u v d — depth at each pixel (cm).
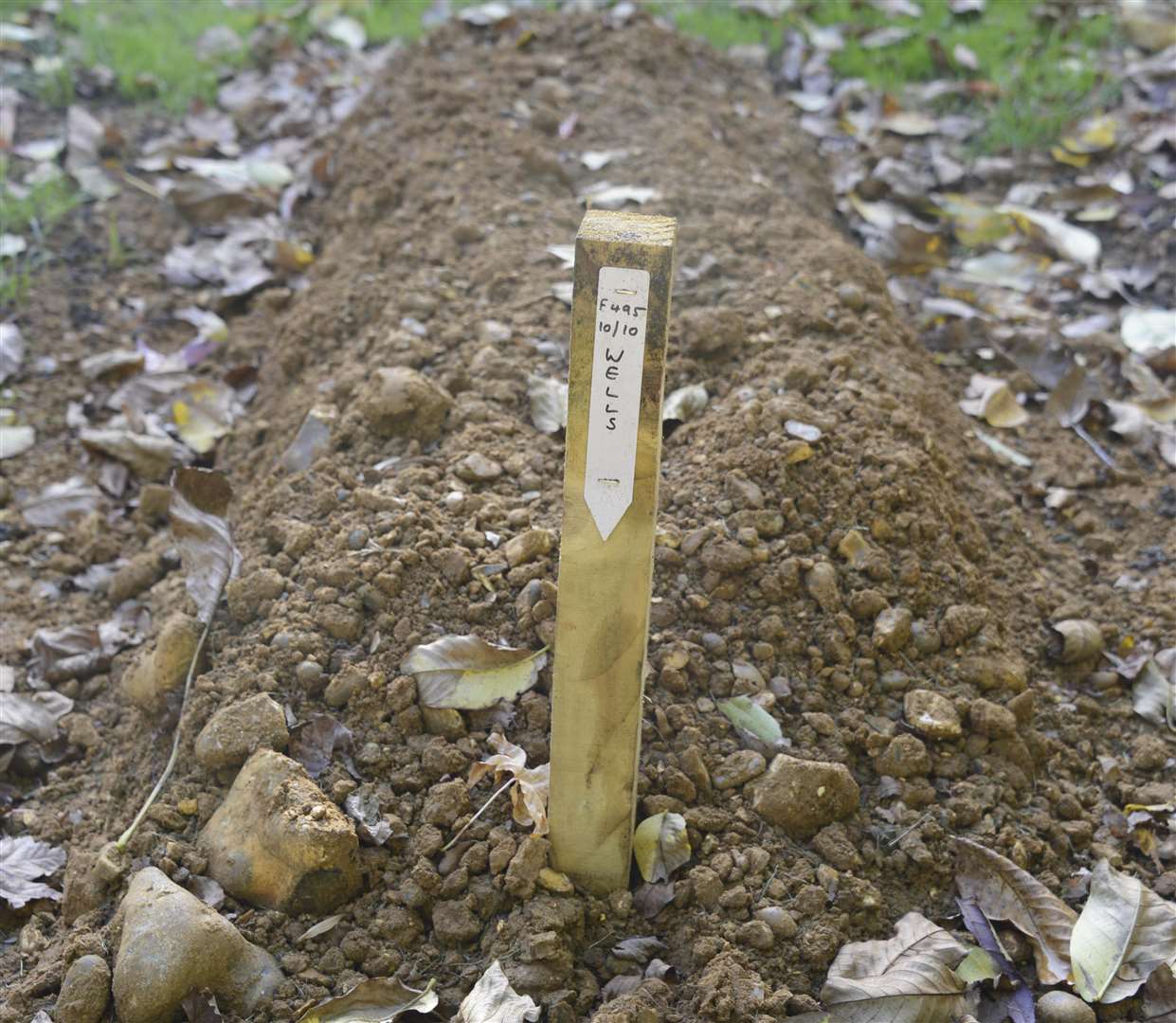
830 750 72
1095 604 91
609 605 57
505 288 103
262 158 148
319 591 76
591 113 133
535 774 68
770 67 167
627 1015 59
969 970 65
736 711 72
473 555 77
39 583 98
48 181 139
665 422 89
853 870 68
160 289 129
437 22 172
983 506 95
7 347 118
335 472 86
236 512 94
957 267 131
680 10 173
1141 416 109
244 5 179
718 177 119
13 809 79
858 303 101
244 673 73
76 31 171
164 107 157
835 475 82
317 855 64
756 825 69
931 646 78
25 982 65
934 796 72
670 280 52
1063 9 174
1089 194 138
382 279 110
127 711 83
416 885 65
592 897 65
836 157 147
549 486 83
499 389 91
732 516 79
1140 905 68
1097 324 121
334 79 161
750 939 64
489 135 126
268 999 62
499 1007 59
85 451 110
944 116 156
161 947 61
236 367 114
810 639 76
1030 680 83
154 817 70
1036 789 76
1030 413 111
